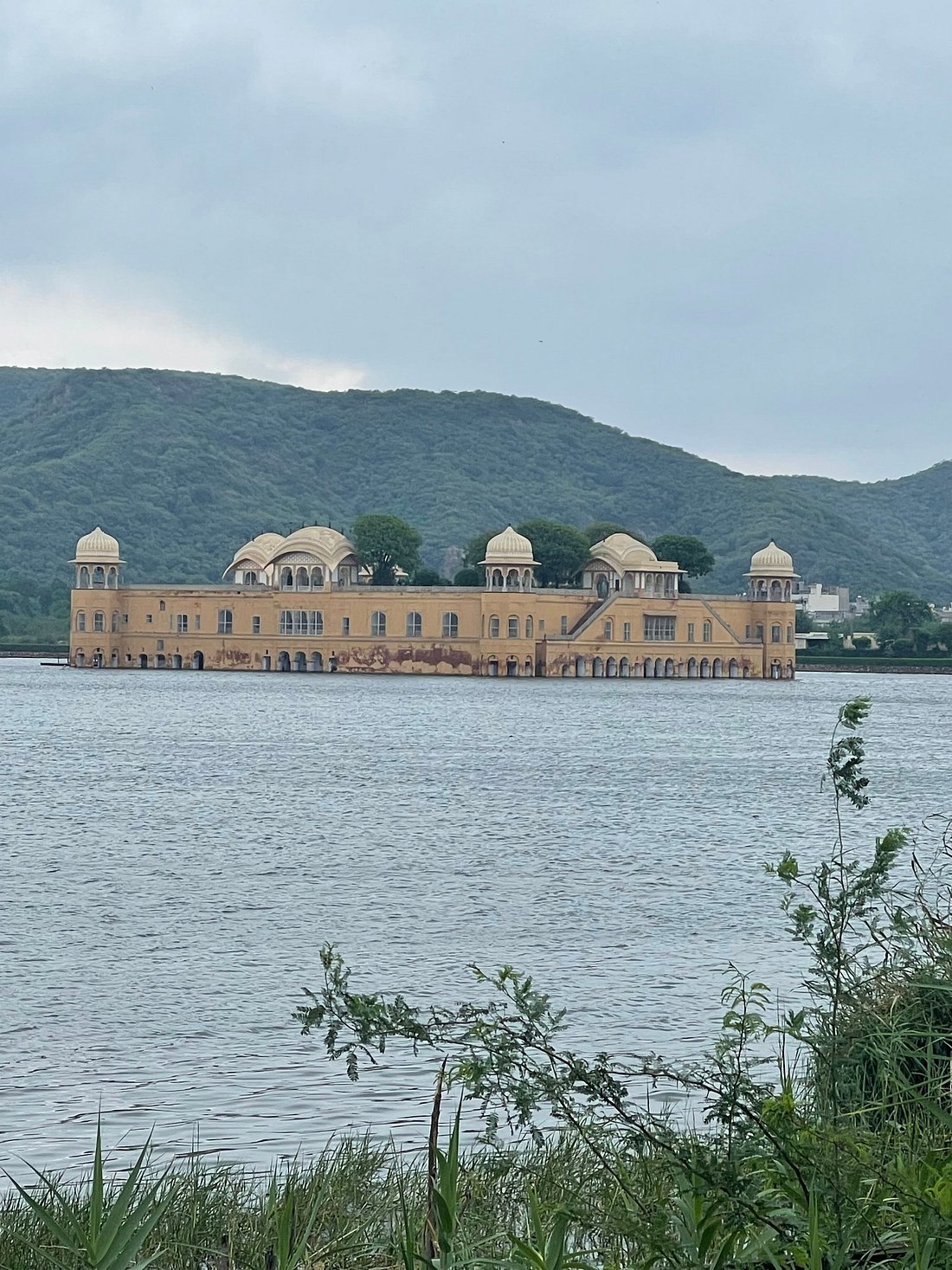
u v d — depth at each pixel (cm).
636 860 4488
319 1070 2306
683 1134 1594
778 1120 1208
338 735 9725
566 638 18762
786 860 1412
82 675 18600
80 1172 1828
